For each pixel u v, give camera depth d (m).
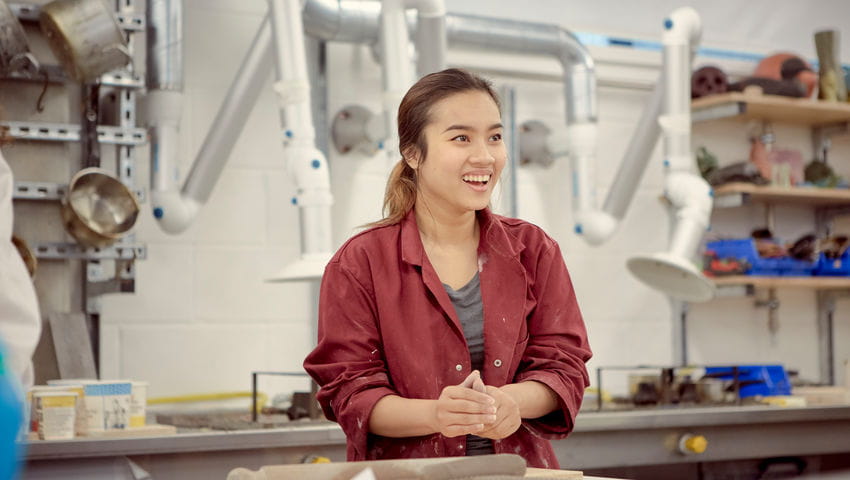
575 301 1.55
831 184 3.74
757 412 2.77
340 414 1.40
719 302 3.69
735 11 3.85
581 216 3.18
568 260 3.42
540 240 1.55
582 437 2.59
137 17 2.61
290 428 2.24
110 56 2.45
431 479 0.94
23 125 2.47
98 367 2.64
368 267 1.46
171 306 2.84
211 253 2.90
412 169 1.52
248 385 2.93
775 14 3.93
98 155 2.64
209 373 2.88
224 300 2.91
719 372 3.09
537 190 3.38
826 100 3.69
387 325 1.44
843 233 4.03
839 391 3.19
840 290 3.84
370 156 3.13
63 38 2.40
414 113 1.46
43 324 2.50
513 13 3.40
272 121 3.02
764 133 3.81
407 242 1.47
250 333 2.94
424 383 1.42
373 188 3.13
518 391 1.37
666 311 3.59
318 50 3.02
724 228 3.75
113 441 2.02
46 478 2.00
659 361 3.56
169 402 2.80
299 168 2.54
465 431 1.26
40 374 2.48
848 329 3.98
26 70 2.43
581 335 1.51
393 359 1.44
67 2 2.40
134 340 2.78
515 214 3.26
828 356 3.89
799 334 3.87
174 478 2.13
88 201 2.49
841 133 3.87
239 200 2.95
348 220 3.08
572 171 3.20
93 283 2.64
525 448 1.46
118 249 2.57
